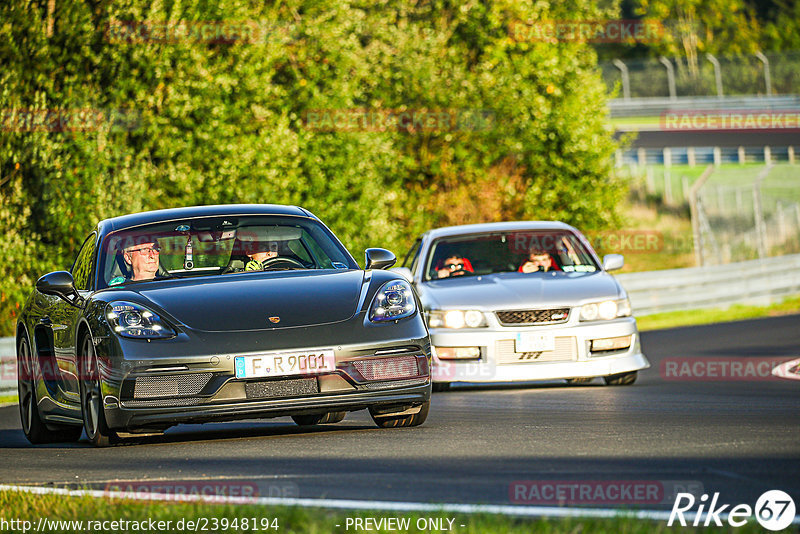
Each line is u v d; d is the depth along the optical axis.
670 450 22.09
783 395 33.50
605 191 94.75
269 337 24.66
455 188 92.81
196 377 24.42
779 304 84.31
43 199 71.19
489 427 26.80
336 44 84.25
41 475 22.34
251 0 82.25
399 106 92.31
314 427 29.31
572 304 38.38
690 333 63.91
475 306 38.38
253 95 78.31
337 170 82.38
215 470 21.53
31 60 71.38
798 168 180.75
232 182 76.12
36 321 30.77
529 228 43.62
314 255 29.03
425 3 97.81
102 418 25.44
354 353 24.91
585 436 24.52
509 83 92.25
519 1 93.69
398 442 24.42
